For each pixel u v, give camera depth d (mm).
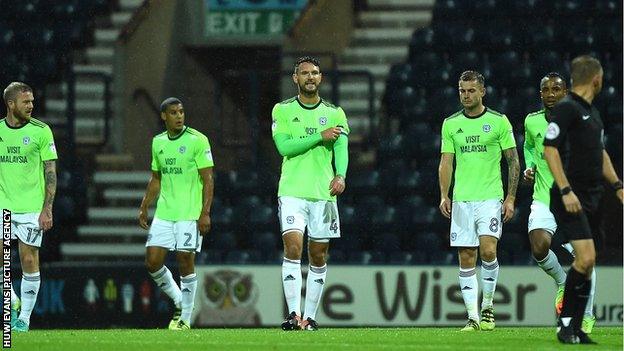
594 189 29016
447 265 49312
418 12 71812
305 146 36281
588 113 28688
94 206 63125
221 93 63906
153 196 42438
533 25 68375
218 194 60844
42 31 70125
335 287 49500
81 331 39562
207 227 41219
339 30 69625
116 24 71750
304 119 36750
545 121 37406
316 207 36875
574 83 28812
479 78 37375
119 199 62875
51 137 39094
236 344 30312
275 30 72750
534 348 28438
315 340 32125
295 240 36562
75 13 71750
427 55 67438
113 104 65625
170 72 70000
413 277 49344
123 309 50000
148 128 67188
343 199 60219
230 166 66625
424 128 63125
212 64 72000
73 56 68938
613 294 49094
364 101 66875
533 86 65125
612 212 50844
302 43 67562
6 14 71875
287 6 72625
